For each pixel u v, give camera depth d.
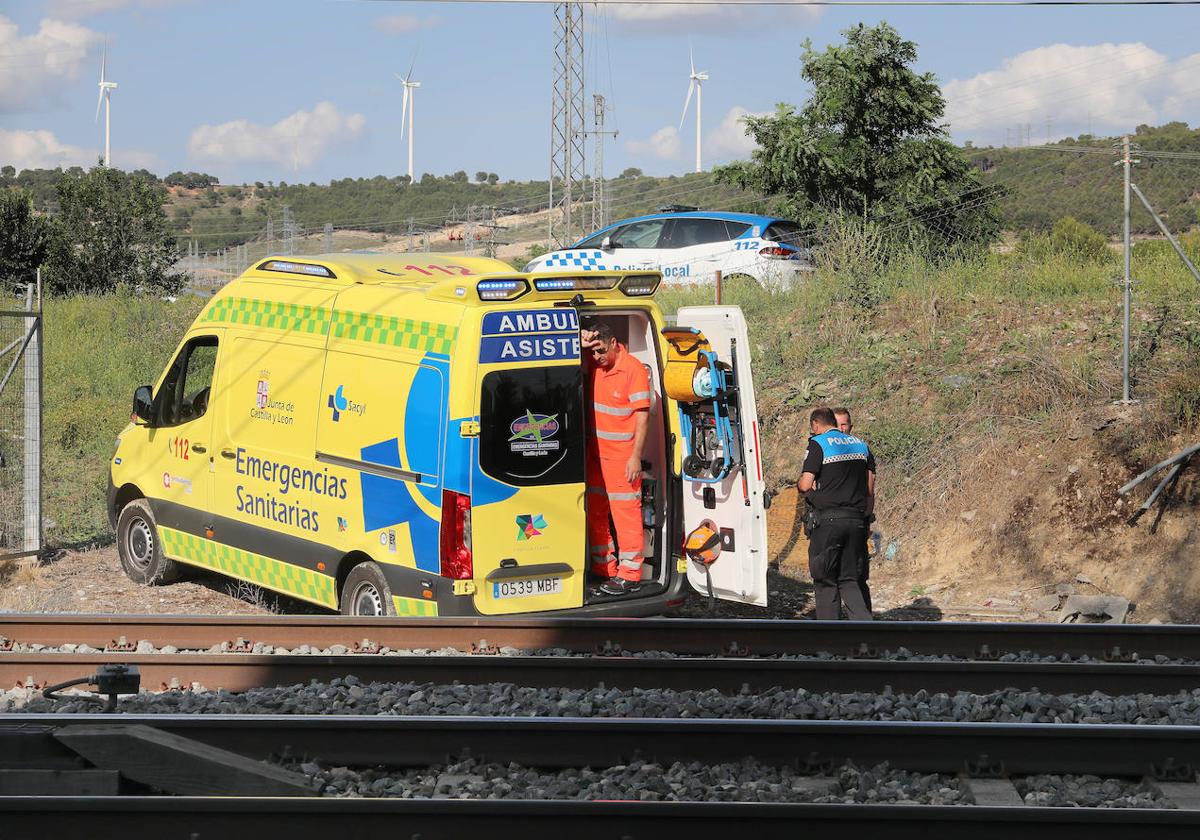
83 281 50.53
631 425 12.17
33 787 7.27
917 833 6.91
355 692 9.48
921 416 18.77
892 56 29.86
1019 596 15.30
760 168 30.55
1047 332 19.86
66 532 18.31
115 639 11.13
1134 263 23.66
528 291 11.29
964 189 29.56
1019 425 17.67
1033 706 9.35
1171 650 11.09
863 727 8.27
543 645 11.12
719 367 12.63
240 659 9.95
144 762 7.44
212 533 13.80
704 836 6.90
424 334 11.35
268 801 6.88
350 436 11.95
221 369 13.80
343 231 166.00
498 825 6.90
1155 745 8.25
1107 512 15.73
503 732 8.32
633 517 12.19
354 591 11.88
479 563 10.97
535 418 11.24
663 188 93.75
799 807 6.90
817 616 12.80
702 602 15.36
